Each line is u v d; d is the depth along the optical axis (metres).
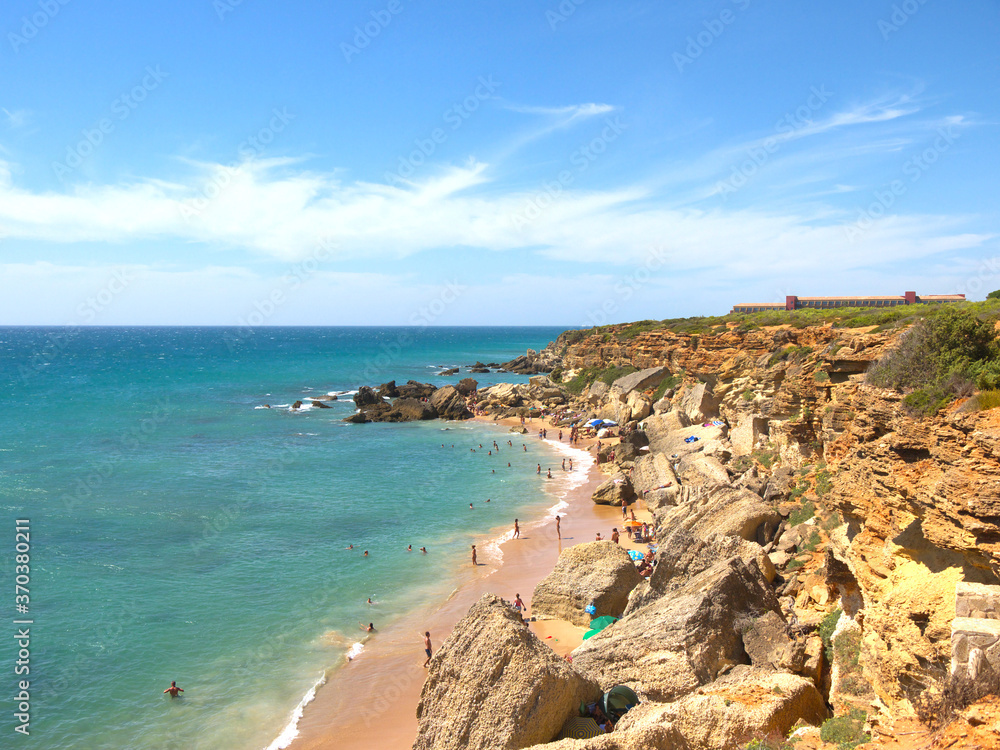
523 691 16.03
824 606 20.84
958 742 9.23
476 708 16.41
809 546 25.20
